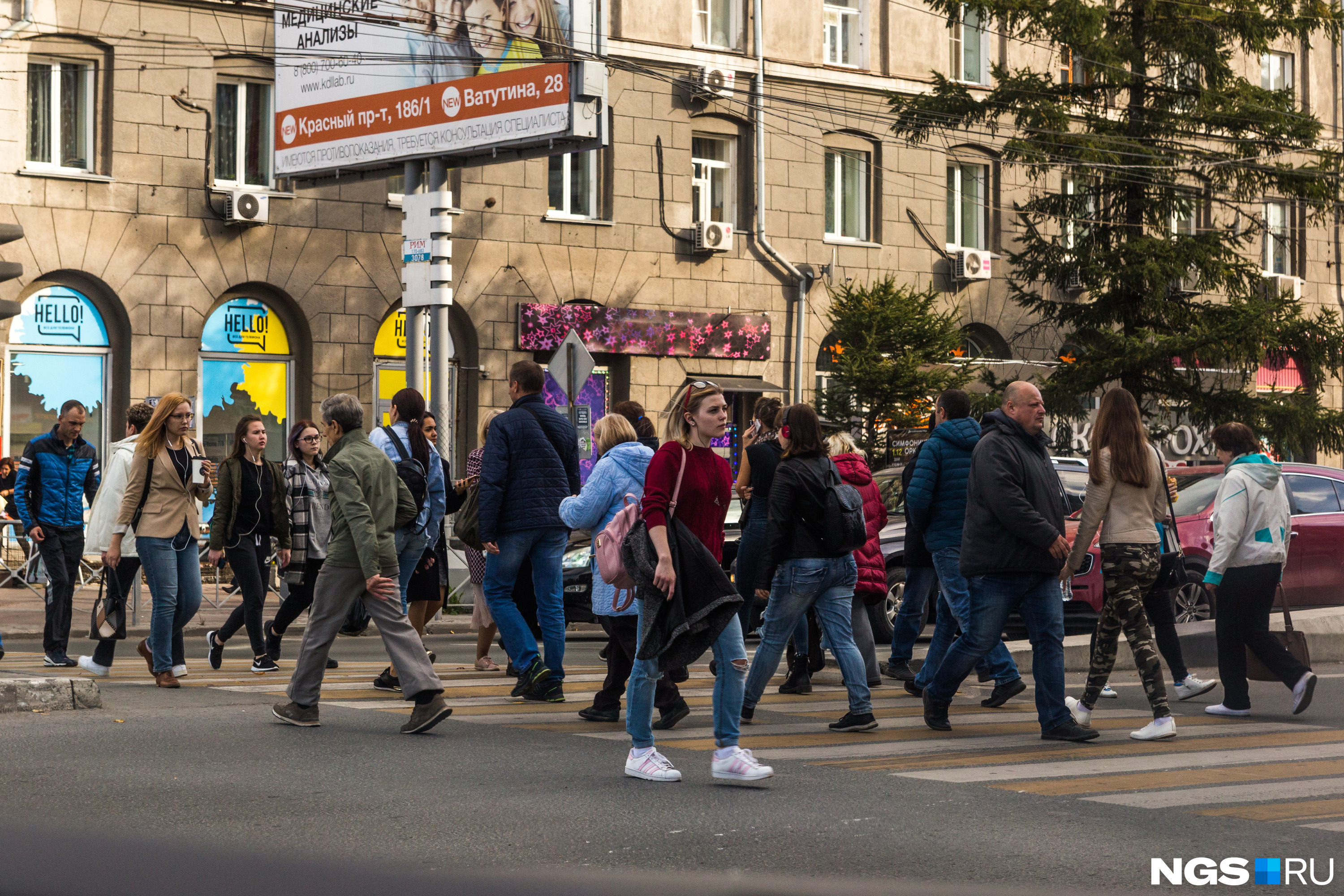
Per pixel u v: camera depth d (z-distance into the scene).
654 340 30.25
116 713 9.52
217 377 26.45
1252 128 28.09
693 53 30.86
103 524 11.47
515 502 10.34
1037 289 34.53
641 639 7.16
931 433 10.72
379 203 27.72
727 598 7.05
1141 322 28.39
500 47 21.84
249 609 12.40
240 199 25.92
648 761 7.30
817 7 32.56
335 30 23.86
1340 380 29.67
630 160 30.27
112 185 25.17
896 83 33.56
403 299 22.06
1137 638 9.19
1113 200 28.39
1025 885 5.17
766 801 6.77
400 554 11.57
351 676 12.36
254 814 6.30
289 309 27.11
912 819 6.39
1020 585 9.00
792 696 11.25
